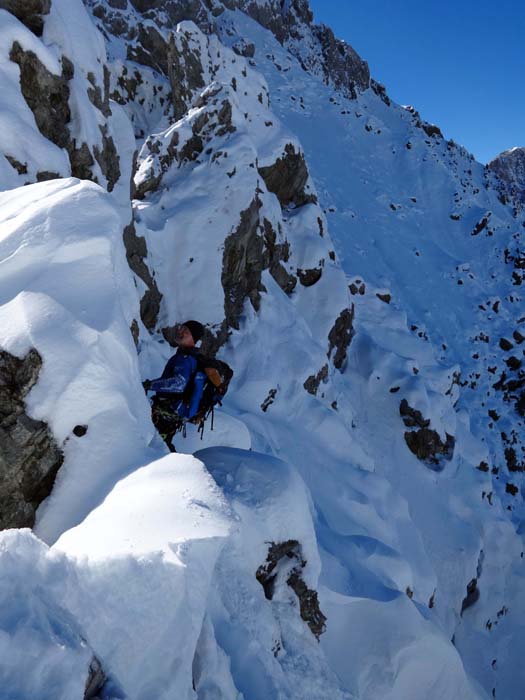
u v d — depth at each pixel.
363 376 15.11
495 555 14.13
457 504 14.39
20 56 5.89
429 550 12.80
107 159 7.55
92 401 3.13
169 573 2.20
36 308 3.07
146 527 2.49
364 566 7.10
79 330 3.12
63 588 1.83
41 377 3.01
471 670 12.57
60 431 3.06
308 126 37.47
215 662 2.88
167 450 3.62
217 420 6.43
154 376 7.03
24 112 5.73
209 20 38.91
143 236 8.87
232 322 10.27
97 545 2.40
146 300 8.65
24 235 3.25
